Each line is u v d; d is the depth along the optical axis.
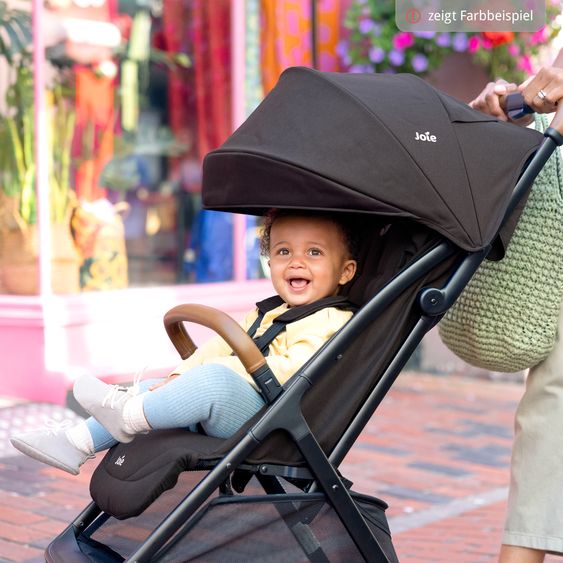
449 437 10.44
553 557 6.98
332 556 4.60
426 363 13.95
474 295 5.30
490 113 5.55
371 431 10.63
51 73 10.60
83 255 10.91
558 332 5.25
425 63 12.50
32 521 7.44
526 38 12.74
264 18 12.47
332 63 13.02
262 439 4.40
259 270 12.44
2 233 10.66
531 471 5.29
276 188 4.64
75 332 10.58
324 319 4.97
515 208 4.94
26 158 10.49
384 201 4.55
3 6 10.60
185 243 11.98
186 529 4.34
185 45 11.94
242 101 12.29
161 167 11.78
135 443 4.82
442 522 7.79
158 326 11.25
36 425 9.62
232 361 5.05
